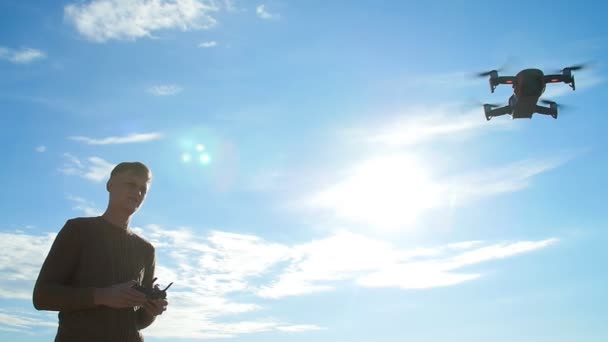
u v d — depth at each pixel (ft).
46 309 15.70
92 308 16.08
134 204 17.97
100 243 16.96
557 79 69.82
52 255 16.39
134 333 16.75
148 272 18.70
